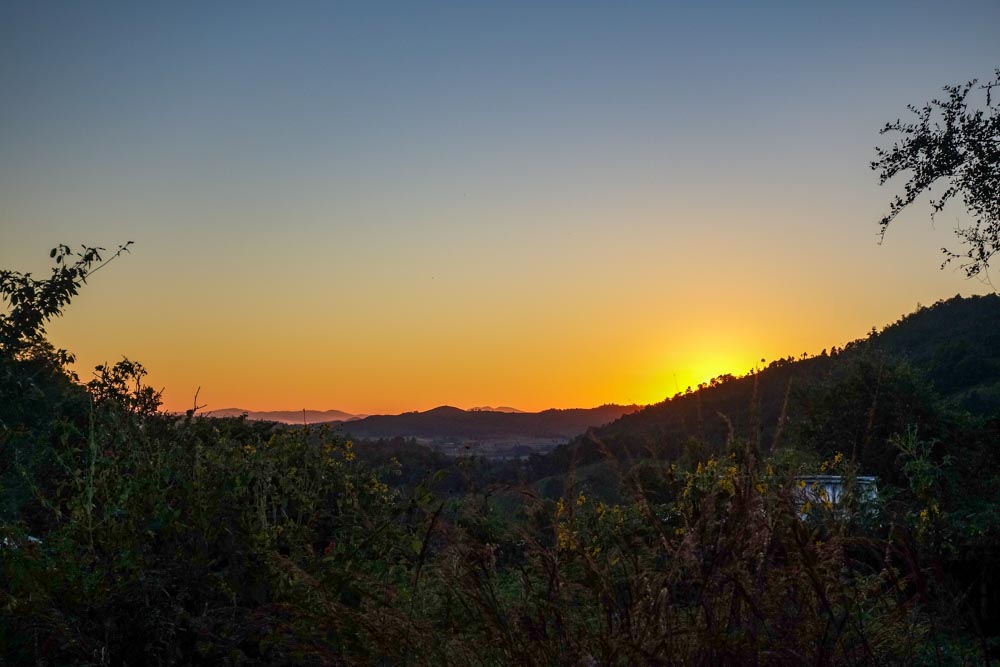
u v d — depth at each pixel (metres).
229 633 3.57
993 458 8.95
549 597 2.56
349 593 3.90
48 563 3.78
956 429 12.35
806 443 13.99
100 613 3.62
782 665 2.24
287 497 5.10
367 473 5.64
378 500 5.18
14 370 7.41
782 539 2.36
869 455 8.04
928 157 13.27
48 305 8.36
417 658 2.78
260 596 3.96
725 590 2.34
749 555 2.32
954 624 2.52
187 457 4.73
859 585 2.47
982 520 4.96
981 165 12.87
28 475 4.55
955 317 48.44
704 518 2.40
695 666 2.28
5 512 4.66
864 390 13.83
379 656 2.88
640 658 2.26
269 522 4.89
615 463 2.60
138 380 5.28
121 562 3.82
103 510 4.26
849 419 13.63
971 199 13.20
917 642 2.47
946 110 13.27
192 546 4.15
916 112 13.50
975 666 2.63
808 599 2.35
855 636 2.33
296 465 5.64
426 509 4.17
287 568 3.76
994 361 37.34
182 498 4.29
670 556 2.49
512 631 2.57
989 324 43.91
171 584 3.79
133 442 4.80
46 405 6.80
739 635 2.24
